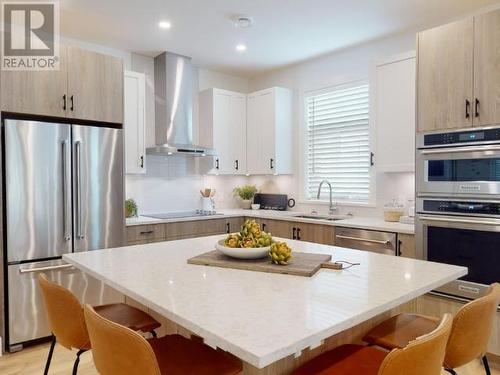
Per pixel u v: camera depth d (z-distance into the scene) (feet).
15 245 9.37
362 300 4.37
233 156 15.96
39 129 9.68
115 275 5.51
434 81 9.21
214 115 15.30
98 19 11.02
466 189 8.66
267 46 13.37
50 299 5.49
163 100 14.20
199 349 5.09
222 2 10.02
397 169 11.10
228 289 4.81
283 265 5.83
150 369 3.71
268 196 16.71
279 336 3.39
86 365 8.68
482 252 8.46
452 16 10.89
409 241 9.97
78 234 10.28
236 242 6.38
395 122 11.14
